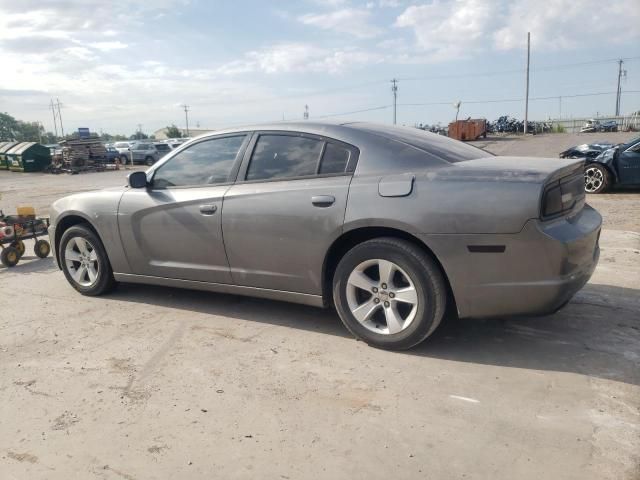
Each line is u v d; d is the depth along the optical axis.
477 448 2.61
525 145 38.84
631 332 3.92
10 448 2.77
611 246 6.61
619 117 63.81
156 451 2.69
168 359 3.74
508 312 3.38
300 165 4.04
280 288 4.12
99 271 5.12
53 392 3.33
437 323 3.53
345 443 2.70
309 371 3.48
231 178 4.32
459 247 3.35
